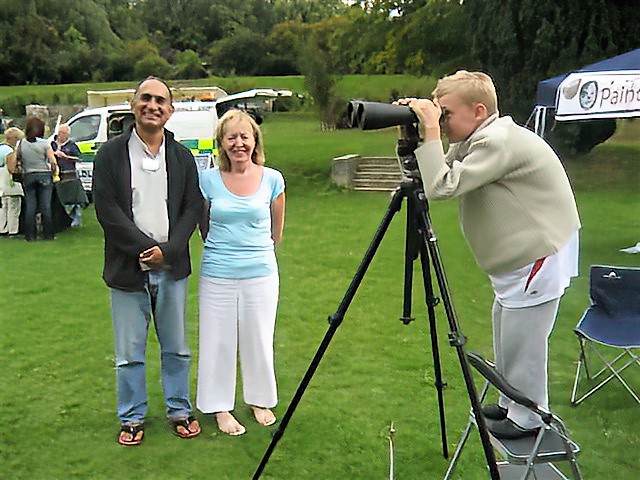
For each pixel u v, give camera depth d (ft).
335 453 11.93
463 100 8.43
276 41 217.15
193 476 11.18
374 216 40.24
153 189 11.69
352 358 16.49
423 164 7.97
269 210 12.82
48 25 214.90
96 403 13.97
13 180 32.07
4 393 14.40
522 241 8.55
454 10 59.31
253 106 54.65
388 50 62.59
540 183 8.46
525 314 8.91
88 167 43.14
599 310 14.84
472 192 8.80
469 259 27.66
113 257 11.75
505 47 53.47
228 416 12.93
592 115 22.16
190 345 17.65
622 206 42.29
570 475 11.24
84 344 17.57
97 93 60.44
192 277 24.91
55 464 11.52
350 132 86.12
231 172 12.60
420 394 14.37
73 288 23.38
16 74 197.36
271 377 13.15
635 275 14.44
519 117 54.95
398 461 11.63
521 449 8.54
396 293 22.44
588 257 28.58
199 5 265.75
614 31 50.29
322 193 51.42
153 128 11.49
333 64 87.61
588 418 13.42
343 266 26.66
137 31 254.27
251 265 12.57
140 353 12.28
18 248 30.40
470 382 7.79
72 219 35.50
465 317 19.90
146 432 12.69
